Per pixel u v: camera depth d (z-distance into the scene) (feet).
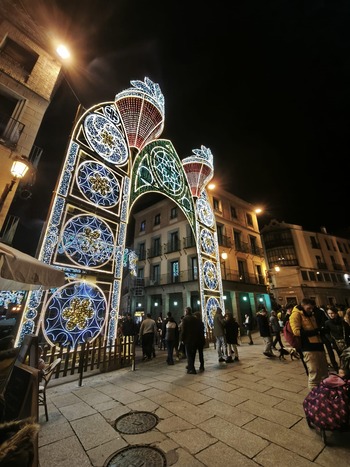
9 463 4.15
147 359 26.27
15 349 10.49
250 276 69.56
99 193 25.05
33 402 6.66
